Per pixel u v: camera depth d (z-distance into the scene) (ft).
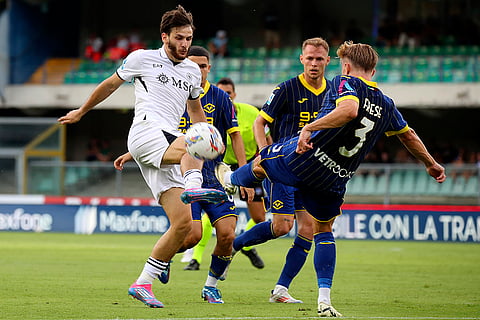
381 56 323.57
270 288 90.27
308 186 62.80
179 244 65.77
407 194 220.64
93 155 323.37
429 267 126.82
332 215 64.34
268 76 306.76
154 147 62.95
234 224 76.13
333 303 76.07
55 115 332.60
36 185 236.22
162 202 65.41
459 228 202.08
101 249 158.71
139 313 63.98
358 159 62.08
